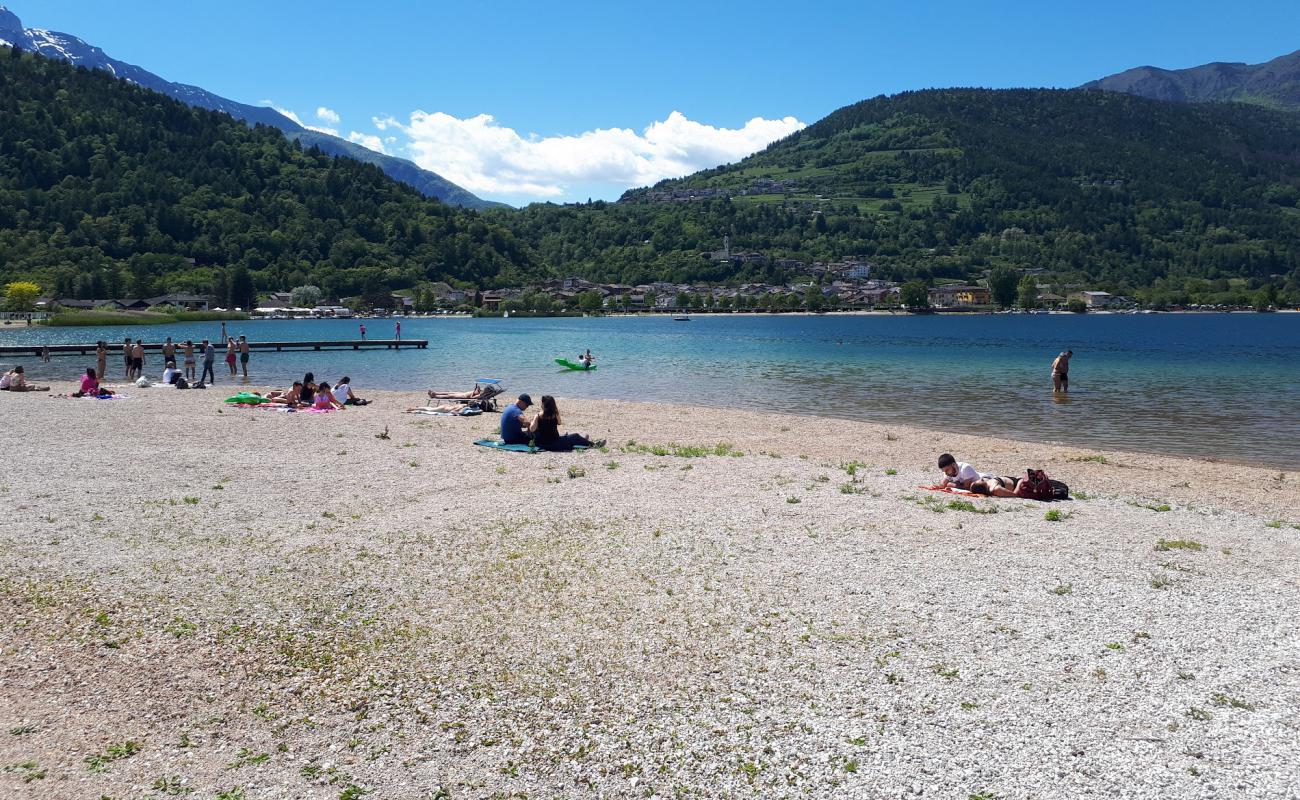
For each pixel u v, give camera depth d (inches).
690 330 5339.6
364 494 589.9
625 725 273.9
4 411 1051.3
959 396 1466.5
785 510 552.4
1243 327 5757.9
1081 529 514.9
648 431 1003.3
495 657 322.7
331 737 268.1
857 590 394.3
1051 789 237.0
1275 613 367.6
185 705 287.1
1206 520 553.3
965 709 281.0
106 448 766.5
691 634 343.0
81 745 262.4
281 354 2704.2
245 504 556.7
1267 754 253.9
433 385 1691.7
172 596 381.1
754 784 241.8
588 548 461.1
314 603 375.6
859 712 279.7
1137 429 1070.4
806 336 4419.3
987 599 382.6
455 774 248.5
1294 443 962.1
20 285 6063.0
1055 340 3939.5
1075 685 297.9
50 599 375.2
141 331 4800.7
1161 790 236.5
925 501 587.5
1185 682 300.4
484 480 643.5
